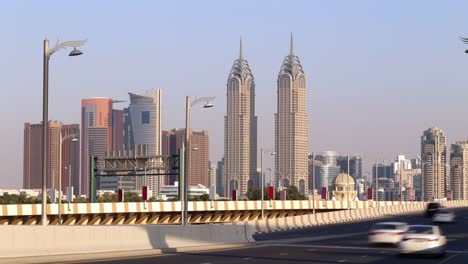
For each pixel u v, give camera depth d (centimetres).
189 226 7912
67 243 6084
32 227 5716
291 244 8475
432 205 15862
